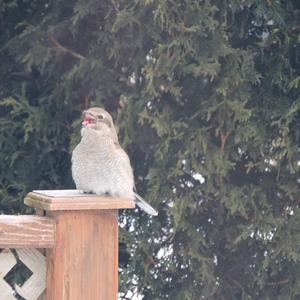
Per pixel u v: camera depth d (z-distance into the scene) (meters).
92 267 6.14
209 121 11.34
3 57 12.65
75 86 12.15
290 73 11.30
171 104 11.40
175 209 11.02
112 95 11.93
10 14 12.42
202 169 11.06
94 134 8.42
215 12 11.09
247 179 11.77
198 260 11.52
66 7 12.13
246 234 11.23
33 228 6.02
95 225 6.15
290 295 11.70
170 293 11.91
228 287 12.01
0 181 12.45
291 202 11.66
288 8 11.45
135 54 11.45
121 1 11.27
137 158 11.95
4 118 12.33
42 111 12.15
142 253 11.69
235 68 10.91
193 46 10.90
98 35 11.61
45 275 6.22
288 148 11.04
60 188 12.62
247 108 11.36
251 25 11.75
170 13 10.75
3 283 6.22
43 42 11.95
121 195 8.50
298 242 11.24
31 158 12.49
